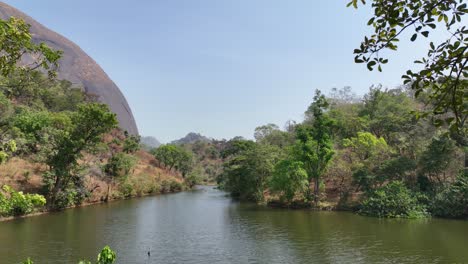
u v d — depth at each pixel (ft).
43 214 128.88
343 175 151.84
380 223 110.32
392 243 83.15
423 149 140.67
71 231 98.22
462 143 127.65
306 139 153.07
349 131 209.15
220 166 453.99
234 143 294.66
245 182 199.21
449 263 67.36
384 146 152.35
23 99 215.92
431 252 74.95
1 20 18.37
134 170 266.36
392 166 135.95
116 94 526.16
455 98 13.02
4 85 24.63
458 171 131.34
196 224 113.09
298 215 130.31
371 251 76.48
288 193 150.71
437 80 13.50
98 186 180.04
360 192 151.02
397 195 124.77
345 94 380.78
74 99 292.61
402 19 13.28
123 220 119.85
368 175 139.74
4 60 20.12
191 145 561.02
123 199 199.21
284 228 104.12
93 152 154.92
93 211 141.59
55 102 267.39
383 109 227.61
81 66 500.74
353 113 240.53
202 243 86.12
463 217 117.29
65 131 145.18
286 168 148.87
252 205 168.96
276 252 76.84
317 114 153.58
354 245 81.87
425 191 131.23
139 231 100.68
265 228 104.68
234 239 90.17
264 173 184.85
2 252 74.54
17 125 146.92
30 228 100.78
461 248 77.87
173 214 136.56
